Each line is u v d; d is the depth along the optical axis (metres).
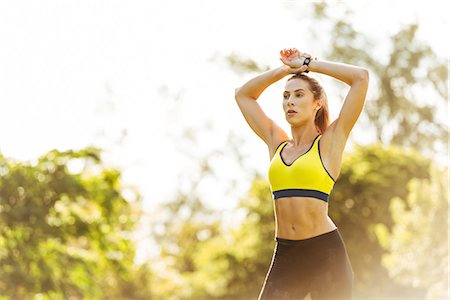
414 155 28.11
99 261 21.38
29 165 19.45
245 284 29.06
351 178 27.20
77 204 20.66
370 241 27.00
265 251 28.52
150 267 32.41
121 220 20.78
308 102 5.72
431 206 19.16
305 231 5.58
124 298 31.38
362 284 26.58
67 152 19.64
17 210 19.05
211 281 29.45
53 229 19.48
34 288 19.39
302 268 5.60
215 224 39.00
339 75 5.71
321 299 5.58
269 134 6.07
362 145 28.52
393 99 35.62
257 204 28.89
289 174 5.60
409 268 19.30
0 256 19.22
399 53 35.72
